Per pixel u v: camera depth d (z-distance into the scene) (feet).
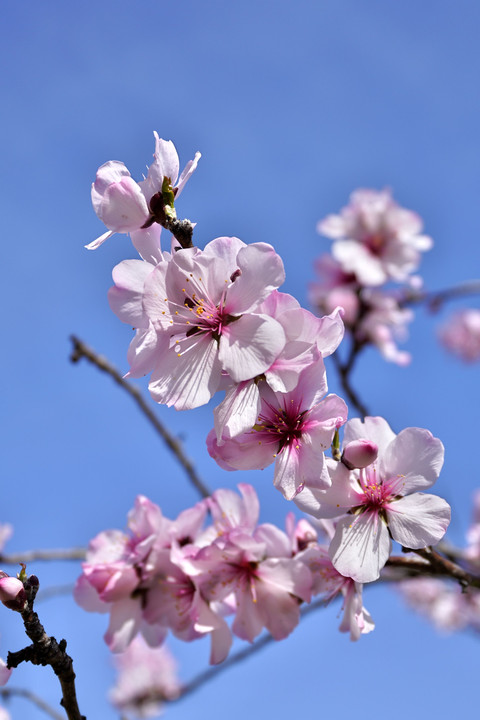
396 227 3.20
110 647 1.98
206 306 1.75
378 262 3.15
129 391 2.37
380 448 1.84
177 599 1.98
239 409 1.74
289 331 1.74
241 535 1.92
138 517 2.01
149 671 4.22
